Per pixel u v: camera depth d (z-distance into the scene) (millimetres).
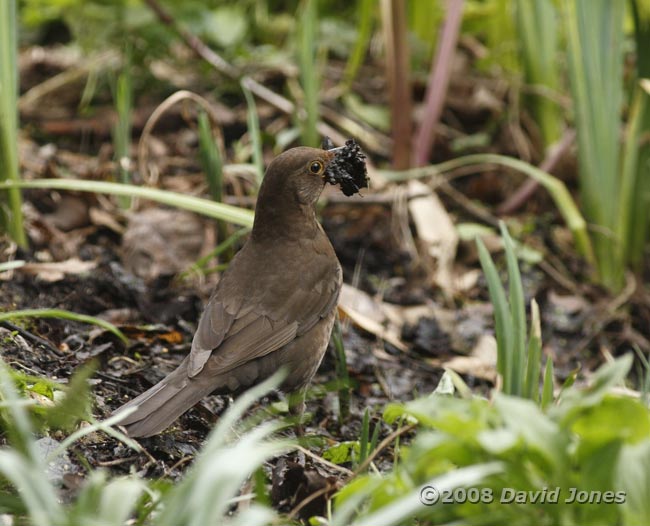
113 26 15008
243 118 14352
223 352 8102
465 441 5723
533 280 12531
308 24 12242
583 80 12586
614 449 5469
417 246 12617
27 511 5938
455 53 15945
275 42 16141
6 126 10625
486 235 12969
